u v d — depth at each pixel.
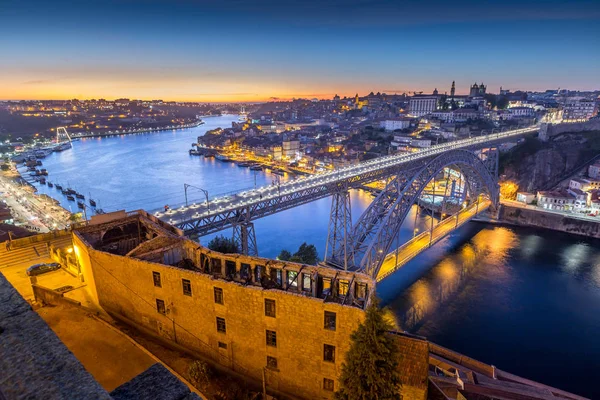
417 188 97.56
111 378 28.59
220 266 36.75
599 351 70.12
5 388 4.61
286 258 84.38
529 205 147.38
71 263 45.53
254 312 31.98
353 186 90.56
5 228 77.94
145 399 6.66
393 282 96.94
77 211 158.00
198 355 34.97
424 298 88.69
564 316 81.25
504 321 79.50
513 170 175.88
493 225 142.12
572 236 129.62
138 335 36.25
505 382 50.22
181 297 34.72
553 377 63.91
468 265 106.88
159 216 66.75
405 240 123.12
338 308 29.11
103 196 179.38
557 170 171.00
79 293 41.25
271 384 32.88
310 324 30.39
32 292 40.56
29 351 5.25
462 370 50.59
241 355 33.56
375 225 88.38
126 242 46.91
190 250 38.53
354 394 23.66
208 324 34.22
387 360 23.03
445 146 139.50
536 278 98.56
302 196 80.94
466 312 82.69
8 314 6.06
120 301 38.12
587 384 62.38
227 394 30.89
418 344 29.59
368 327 23.39
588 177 161.50
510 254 114.50
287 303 30.70
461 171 128.00
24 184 191.12
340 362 30.12
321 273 32.19
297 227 137.12
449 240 127.06
